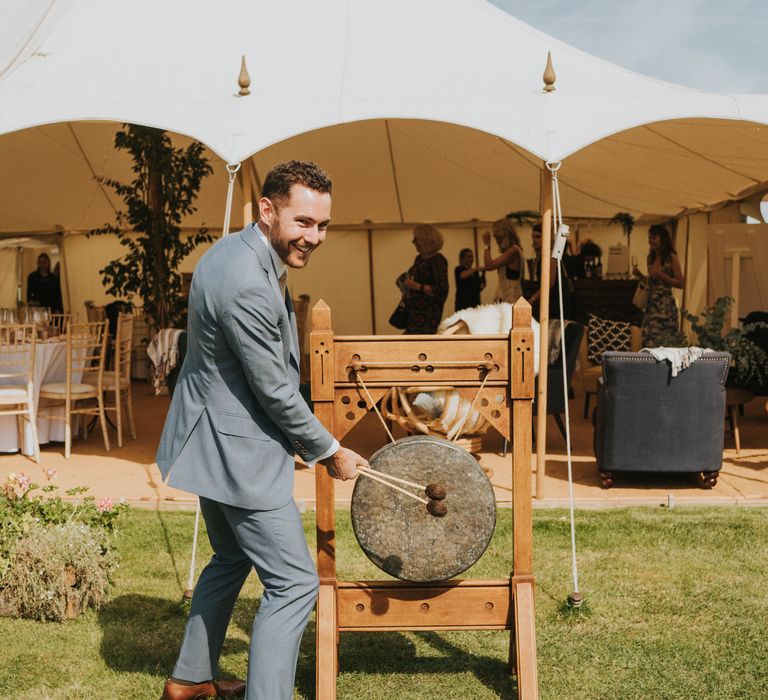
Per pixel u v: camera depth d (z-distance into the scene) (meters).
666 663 3.28
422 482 2.86
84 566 3.69
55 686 3.11
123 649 3.41
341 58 5.66
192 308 2.57
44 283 12.20
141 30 6.02
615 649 3.40
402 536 2.88
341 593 2.99
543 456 5.48
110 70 5.55
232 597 2.93
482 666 3.29
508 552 4.55
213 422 2.56
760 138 6.89
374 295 13.62
